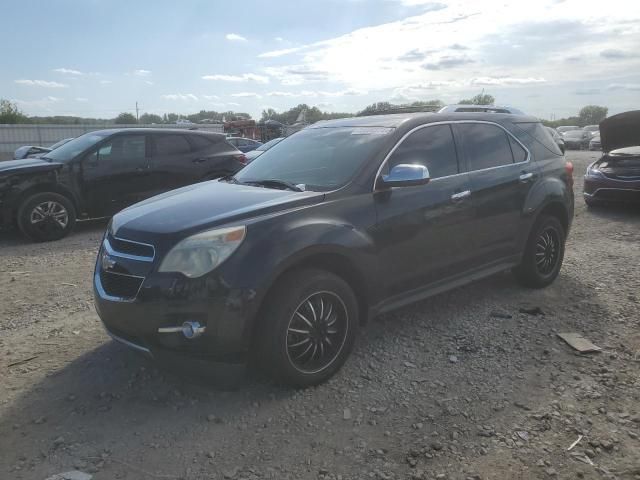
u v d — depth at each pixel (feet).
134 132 31.17
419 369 12.66
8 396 11.61
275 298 11.00
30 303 17.76
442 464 9.29
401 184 12.70
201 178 33.17
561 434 10.10
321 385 11.94
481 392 11.61
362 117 16.40
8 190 26.73
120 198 30.32
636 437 9.99
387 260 13.07
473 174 15.49
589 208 35.86
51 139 122.01
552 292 17.99
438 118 15.34
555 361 13.01
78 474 9.06
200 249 10.50
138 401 11.38
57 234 28.22
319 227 11.60
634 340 14.14
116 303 10.97
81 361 13.20
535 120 19.17
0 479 8.96
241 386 11.89
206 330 10.39
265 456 9.57
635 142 35.12
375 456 9.53
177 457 9.53
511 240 16.76
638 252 23.45
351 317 12.21
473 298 17.39
